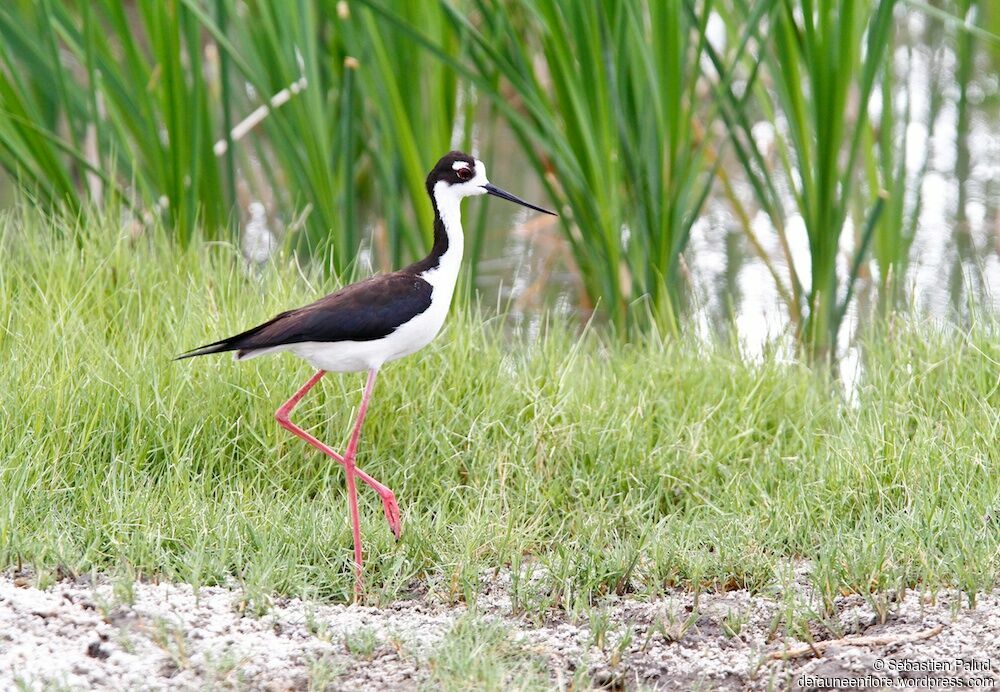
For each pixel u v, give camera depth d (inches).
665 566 322.3
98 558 307.6
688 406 395.5
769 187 514.6
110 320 409.1
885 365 415.5
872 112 708.0
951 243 628.1
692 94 476.4
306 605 301.0
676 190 488.7
